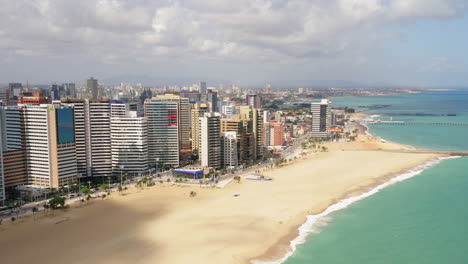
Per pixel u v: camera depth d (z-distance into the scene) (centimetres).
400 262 15712
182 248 17062
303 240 18012
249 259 16038
